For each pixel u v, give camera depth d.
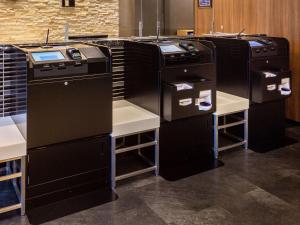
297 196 2.89
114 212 2.66
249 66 3.75
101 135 2.88
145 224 2.51
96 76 2.71
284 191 2.97
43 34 7.56
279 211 2.67
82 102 2.69
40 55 2.54
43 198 2.72
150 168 3.22
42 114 2.53
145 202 2.80
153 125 3.11
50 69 2.51
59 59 2.55
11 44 2.85
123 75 3.62
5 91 2.81
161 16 7.57
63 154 2.74
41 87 2.49
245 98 3.83
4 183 3.06
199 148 3.63
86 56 2.68
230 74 3.99
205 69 3.35
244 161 3.59
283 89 3.88
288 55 4.04
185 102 3.14
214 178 3.22
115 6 7.94
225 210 2.69
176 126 3.40
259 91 3.71
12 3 7.09
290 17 4.52
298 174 3.29
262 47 3.79
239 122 3.80
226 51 4.00
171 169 3.40
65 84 2.58
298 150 3.87
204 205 2.76
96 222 2.53
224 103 3.63
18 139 2.50
